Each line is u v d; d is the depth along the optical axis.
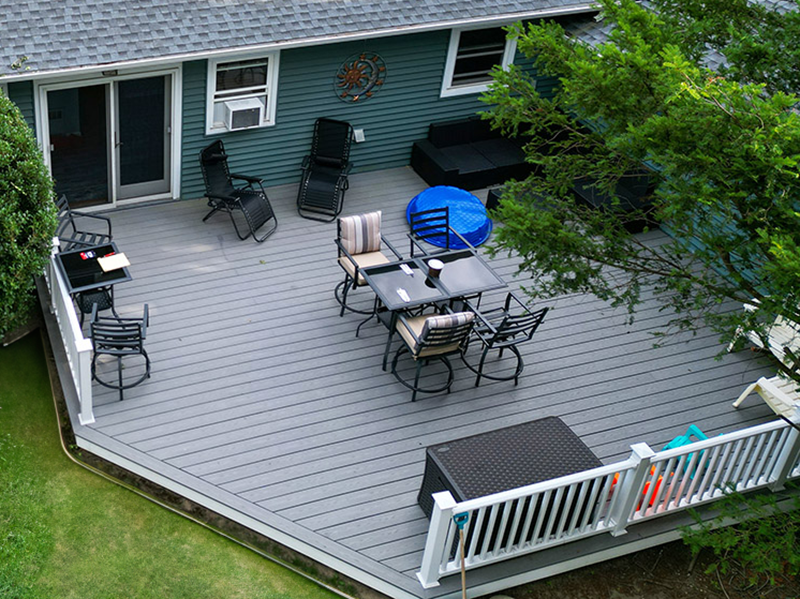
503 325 10.05
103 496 9.27
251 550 8.93
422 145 14.17
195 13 11.81
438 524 7.82
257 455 9.48
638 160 8.77
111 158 12.34
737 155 7.27
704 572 9.26
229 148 12.97
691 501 9.27
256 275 11.88
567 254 8.72
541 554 8.78
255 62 12.48
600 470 8.28
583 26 14.05
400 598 8.48
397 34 12.69
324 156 13.48
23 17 11.02
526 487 7.99
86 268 10.45
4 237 9.53
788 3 11.52
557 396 10.64
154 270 11.72
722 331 8.67
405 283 10.59
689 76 7.29
